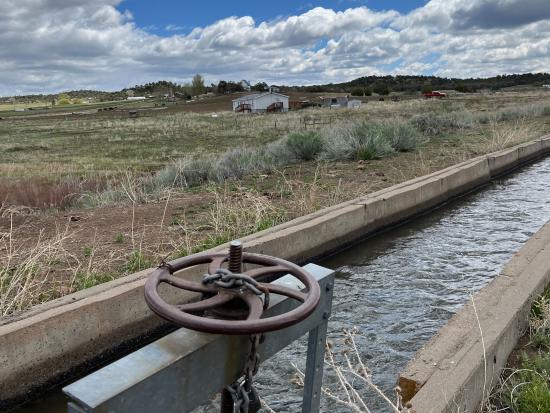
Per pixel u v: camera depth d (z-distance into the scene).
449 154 16.22
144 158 27.34
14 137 49.47
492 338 4.06
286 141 17.75
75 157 29.17
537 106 33.38
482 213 11.33
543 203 12.01
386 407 4.58
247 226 8.50
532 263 5.63
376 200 9.86
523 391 3.68
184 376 2.11
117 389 1.84
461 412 3.47
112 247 7.80
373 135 17.05
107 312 5.62
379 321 6.36
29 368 5.00
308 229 8.26
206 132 42.53
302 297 2.40
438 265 8.28
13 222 9.69
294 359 5.48
